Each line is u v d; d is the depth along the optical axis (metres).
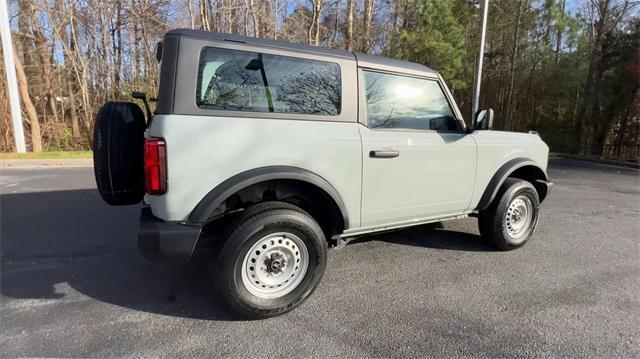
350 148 2.91
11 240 4.22
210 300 2.92
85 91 16.81
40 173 9.12
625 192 7.92
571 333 2.51
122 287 3.12
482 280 3.32
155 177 2.36
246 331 2.51
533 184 4.43
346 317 2.70
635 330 2.56
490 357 2.26
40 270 3.44
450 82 16.44
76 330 2.49
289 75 2.76
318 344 2.37
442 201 3.52
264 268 2.67
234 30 17.42
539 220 5.42
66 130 16.41
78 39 17.16
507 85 19.94
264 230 2.58
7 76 12.05
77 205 5.82
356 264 3.65
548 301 2.95
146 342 2.37
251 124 2.57
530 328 2.57
